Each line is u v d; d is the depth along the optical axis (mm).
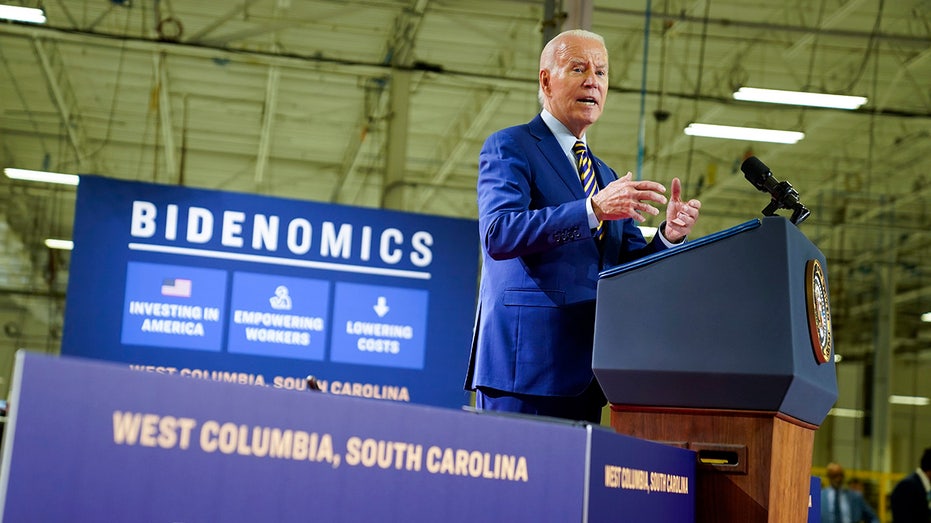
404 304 6652
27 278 16969
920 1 9852
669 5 9789
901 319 13094
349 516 939
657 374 1580
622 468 1279
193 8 10422
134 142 13656
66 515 758
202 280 6445
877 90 10805
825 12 9953
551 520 1133
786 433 1610
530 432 1113
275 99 12375
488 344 1969
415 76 11328
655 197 1746
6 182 14789
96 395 778
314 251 6574
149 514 807
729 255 1571
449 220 6750
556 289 1934
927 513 6688
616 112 11219
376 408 966
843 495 8367
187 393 833
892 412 13367
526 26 10227
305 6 10281
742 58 10453
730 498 1570
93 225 6371
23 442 735
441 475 1017
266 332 6477
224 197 6508
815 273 1642
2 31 10633
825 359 1651
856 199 12289
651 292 1607
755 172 1780
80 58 11570
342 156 14078
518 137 2041
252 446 875
